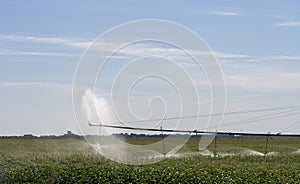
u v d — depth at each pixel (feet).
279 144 179.11
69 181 81.41
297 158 116.78
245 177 80.74
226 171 86.17
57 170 86.28
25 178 83.05
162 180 80.28
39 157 107.65
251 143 186.19
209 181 78.33
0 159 102.68
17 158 106.42
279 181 78.74
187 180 79.61
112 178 81.76
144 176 82.17
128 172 84.23
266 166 95.71
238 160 111.55
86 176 82.28
